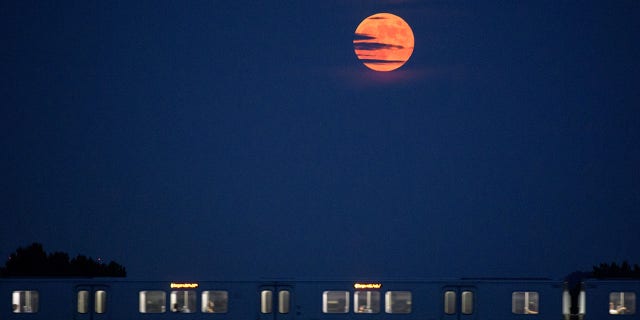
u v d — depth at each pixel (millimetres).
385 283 176125
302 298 176000
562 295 176250
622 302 175750
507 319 175250
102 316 176750
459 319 175375
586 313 175250
